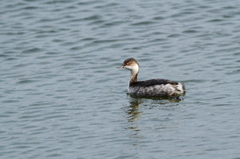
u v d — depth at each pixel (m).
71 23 26.62
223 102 16.30
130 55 22.69
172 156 12.74
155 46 23.55
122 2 28.81
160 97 17.39
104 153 13.14
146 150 13.19
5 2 28.78
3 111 16.67
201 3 28.11
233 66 20.27
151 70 20.64
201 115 15.31
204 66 20.55
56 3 28.81
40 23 26.72
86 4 28.62
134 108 16.38
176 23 25.95
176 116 15.37
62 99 17.66
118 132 14.45
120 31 25.50
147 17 26.73
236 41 23.27
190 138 13.73
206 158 12.52
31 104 17.27
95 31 25.64
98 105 16.89
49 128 15.05
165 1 28.75
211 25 25.44
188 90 17.81
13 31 25.84
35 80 20.02
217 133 13.92
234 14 26.44
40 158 13.05
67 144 13.84
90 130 14.73
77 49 23.75
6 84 19.64
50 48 23.92
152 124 14.87
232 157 12.49
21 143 14.05
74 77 20.20
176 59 21.72
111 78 20.00
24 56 23.16
